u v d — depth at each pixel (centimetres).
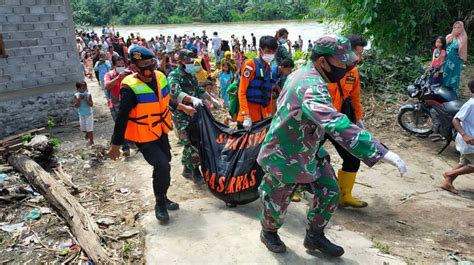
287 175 298
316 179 307
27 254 370
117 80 617
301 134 286
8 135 796
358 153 236
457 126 473
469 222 420
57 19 838
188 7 8019
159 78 412
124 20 7762
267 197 323
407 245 375
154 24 7594
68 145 695
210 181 442
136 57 387
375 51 923
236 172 424
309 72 280
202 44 2589
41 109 838
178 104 465
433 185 513
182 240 374
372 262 338
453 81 752
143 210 448
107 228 411
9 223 424
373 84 841
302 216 418
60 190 459
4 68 780
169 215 426
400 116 686
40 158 575
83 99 670
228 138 458
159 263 342
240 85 480
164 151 429
